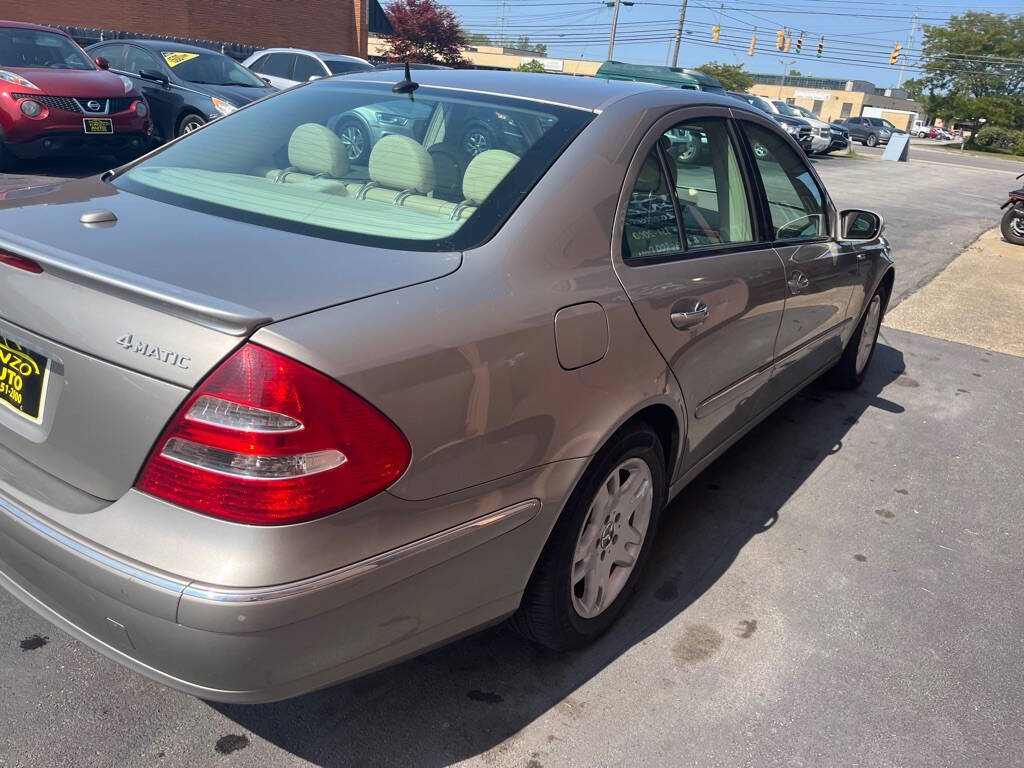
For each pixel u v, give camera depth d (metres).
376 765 2.04
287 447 1.50
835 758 2.18
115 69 10.85
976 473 4.02
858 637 2.68
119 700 2.16
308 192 2.25
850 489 3.74
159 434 1.56
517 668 2.41
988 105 56.16
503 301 1.87
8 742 1.99
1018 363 5.89
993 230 12.84
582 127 2.36
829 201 3.82
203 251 1.81
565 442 2.02
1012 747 2.27
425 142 2.41
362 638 1.70
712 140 2.86
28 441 1.79
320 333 1.56
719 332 2.67
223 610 1.50
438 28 37.47
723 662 2.50
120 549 1.58
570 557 2.21
